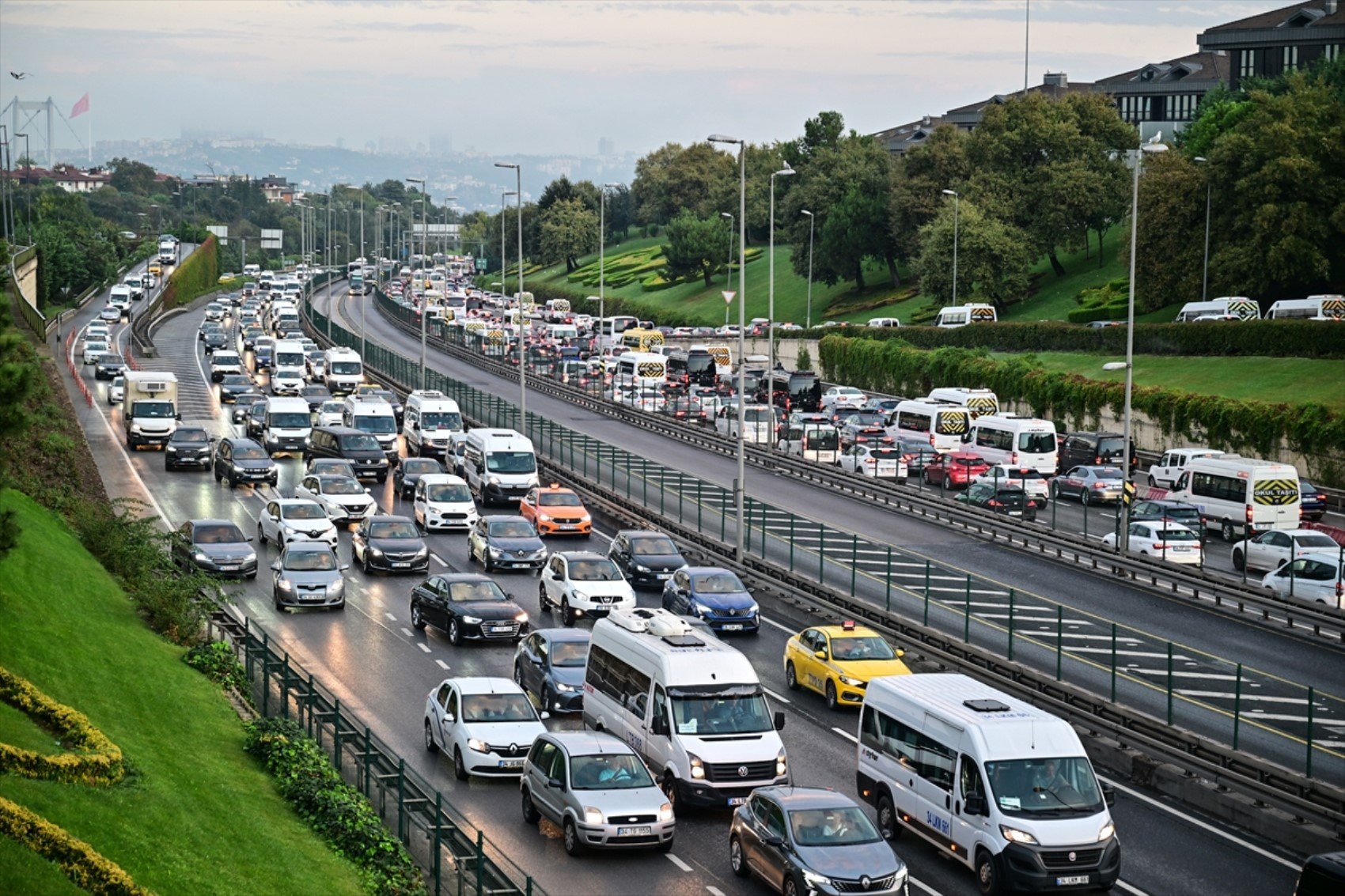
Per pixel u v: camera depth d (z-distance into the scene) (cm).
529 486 12606
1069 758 4953
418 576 10038
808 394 19075
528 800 5500
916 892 4878
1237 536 11494
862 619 8594
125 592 8356
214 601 8406
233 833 4812
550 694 6800
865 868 4588
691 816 5681
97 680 6078
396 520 10325
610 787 5197
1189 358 17938
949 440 15038
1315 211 19925
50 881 3812
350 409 15225
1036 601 7606
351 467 12838
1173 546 10469
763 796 4966
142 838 4438
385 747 5688
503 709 6031
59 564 8025
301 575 8856
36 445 11431
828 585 9225
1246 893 4897
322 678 7319
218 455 13325
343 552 10781
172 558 9588
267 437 14850
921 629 8106
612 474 12975
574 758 5281
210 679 7000
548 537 11512
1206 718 6275
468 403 17900
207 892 4238
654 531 10419
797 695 7331
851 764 6234
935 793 5144
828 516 12275
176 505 12012
